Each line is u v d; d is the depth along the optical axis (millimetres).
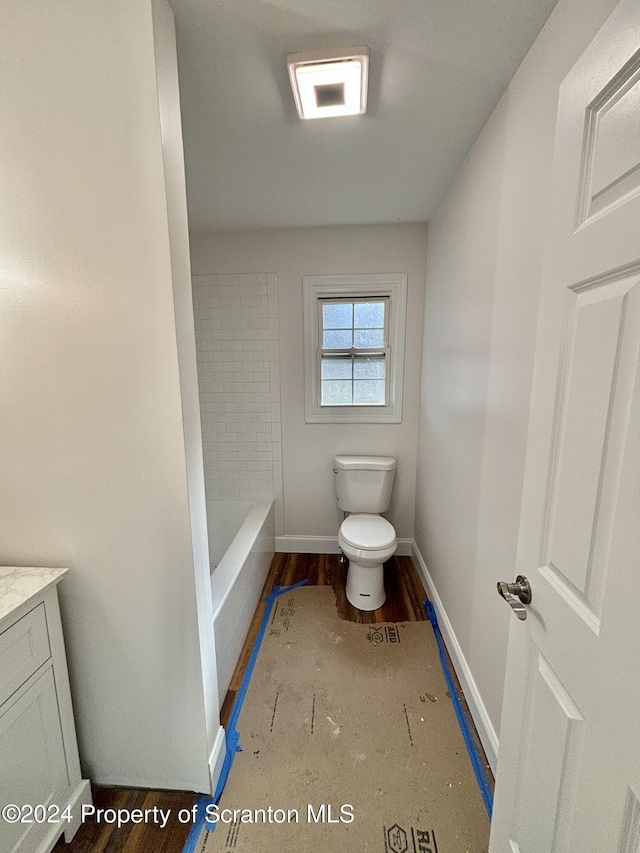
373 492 2455
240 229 2342
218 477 2693
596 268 596
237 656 1731
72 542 1067
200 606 1102
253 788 1201
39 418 1014
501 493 1211
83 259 928
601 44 578
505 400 1183
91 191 894
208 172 1639
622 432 542
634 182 520
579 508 644
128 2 808
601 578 585
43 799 999
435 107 1241
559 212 704
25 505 1060
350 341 2500
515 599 826
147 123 845
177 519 1023
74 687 1153
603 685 572
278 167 1605
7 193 917
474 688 1432
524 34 969
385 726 1406
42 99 867
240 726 1409
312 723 1419
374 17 918
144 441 994
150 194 874
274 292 2410
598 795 581
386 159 1555
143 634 1102
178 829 1096
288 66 1028
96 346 965
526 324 1050
